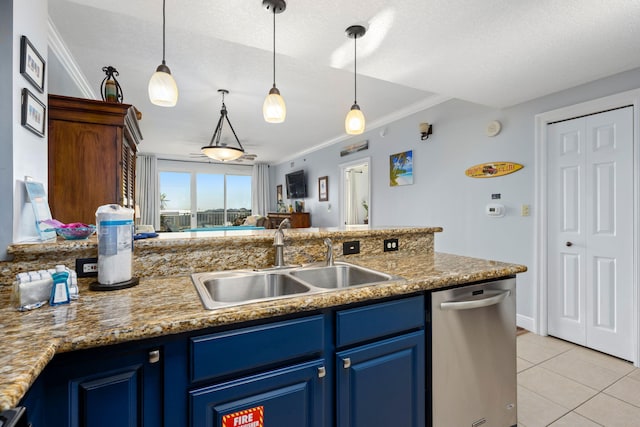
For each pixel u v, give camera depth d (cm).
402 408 122
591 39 178
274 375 96
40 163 135
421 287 124
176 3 150
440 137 355
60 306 94
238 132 521
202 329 89
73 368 75
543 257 266
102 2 150
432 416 129
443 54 197
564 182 255
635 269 217
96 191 216
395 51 195
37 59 130
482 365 142
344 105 382
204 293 108
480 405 142
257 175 845
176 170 770
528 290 277
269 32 176
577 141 247
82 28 217
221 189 822
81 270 122
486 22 165
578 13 155
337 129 502
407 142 401
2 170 110
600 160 234
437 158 359
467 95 261
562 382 199
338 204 566
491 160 303
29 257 115
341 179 556
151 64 271
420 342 127
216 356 88
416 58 203
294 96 351
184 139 571
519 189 281
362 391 113
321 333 105
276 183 856
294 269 152
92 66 273
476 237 317
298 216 631
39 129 132
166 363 84
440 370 130
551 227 263
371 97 354
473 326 139
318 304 101
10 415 51
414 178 390
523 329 281
